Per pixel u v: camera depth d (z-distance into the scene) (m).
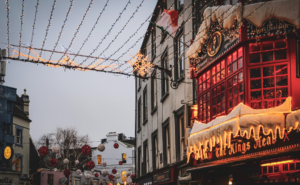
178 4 20.45
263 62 11.34
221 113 13.21
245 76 11.50
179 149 19.53
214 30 13.73
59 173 49.22
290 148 10.47
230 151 13.73
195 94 17.08
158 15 24.47
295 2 10.91
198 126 14.27
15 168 36.88
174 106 20.55
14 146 37.00
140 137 31.59
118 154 67.44
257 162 12.14
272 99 11.05
